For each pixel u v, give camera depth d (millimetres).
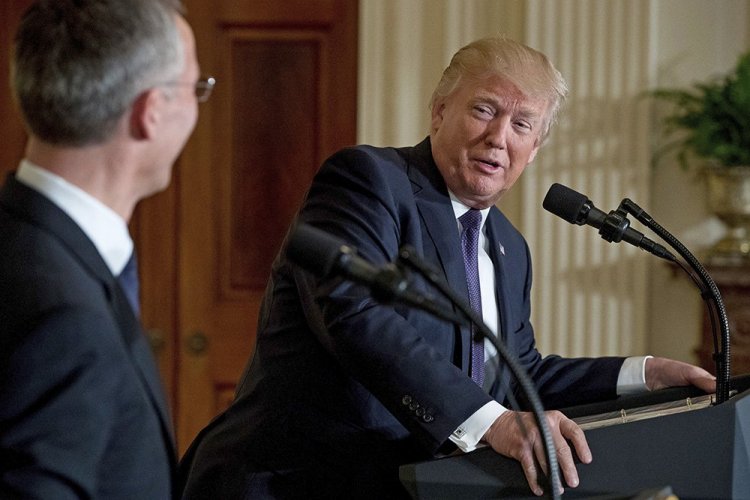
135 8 1507
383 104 4551
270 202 4648
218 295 4668
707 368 4348
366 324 2158
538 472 1925
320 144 4629
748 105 4113
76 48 1478
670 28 4484
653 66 4426
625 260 4430
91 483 1434
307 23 4598
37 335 1416
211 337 4672
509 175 2422
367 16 4520
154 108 1527
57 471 1396
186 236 4641
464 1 4500
